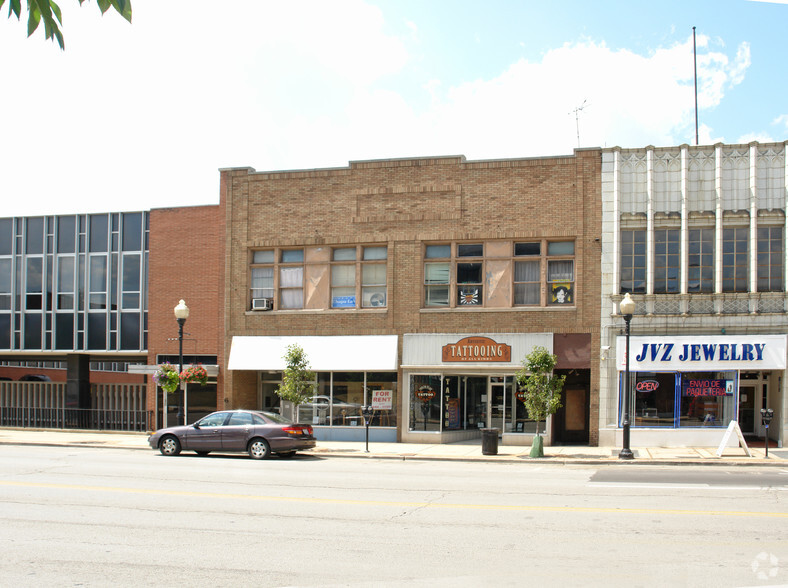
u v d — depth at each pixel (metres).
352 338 26.22
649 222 23.92
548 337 24.39
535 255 25.06
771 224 23.28
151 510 12.25
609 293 24.11
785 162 23.31
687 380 23.56
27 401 32.00
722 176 23.70
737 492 14.22
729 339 23.03
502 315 25.02
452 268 25.64
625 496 13.70
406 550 9.39
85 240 30.75
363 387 26.25
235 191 27.92
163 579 8.11
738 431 21.16
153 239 29.14
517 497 13.59
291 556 9.11
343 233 26.59
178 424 25.50
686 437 23.38
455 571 8.38
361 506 12.60
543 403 21.64
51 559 9.00
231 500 13.24
